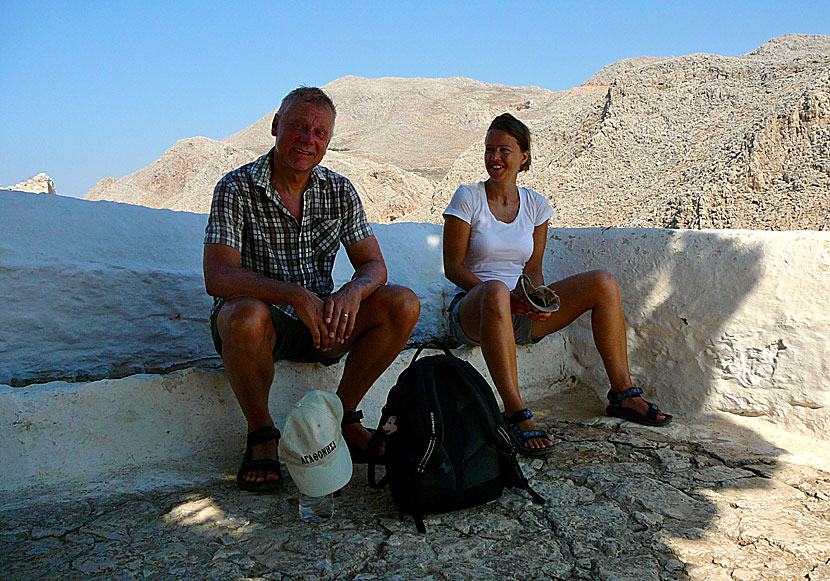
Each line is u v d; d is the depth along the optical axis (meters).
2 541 1.91
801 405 2.73
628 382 2.95
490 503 2.20
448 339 3.49
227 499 2.20
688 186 29.03
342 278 3.60
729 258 2.91
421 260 3.73
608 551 1.92
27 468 2.19
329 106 2.39
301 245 2.48
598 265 3.33
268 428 2.28
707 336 2.98
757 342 2.84
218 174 53.69
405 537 1.98
